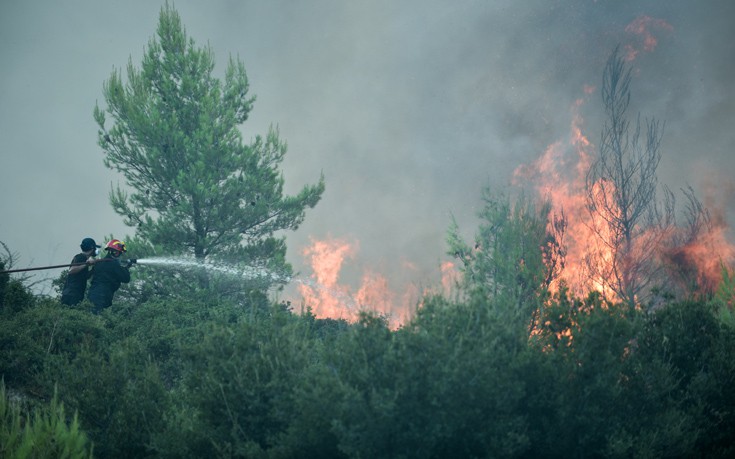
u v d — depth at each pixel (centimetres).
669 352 518
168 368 718
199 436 482
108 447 511
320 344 541
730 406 482
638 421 468
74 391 541
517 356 475
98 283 1045
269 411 472
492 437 427
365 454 420
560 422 451
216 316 803
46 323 768
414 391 426
